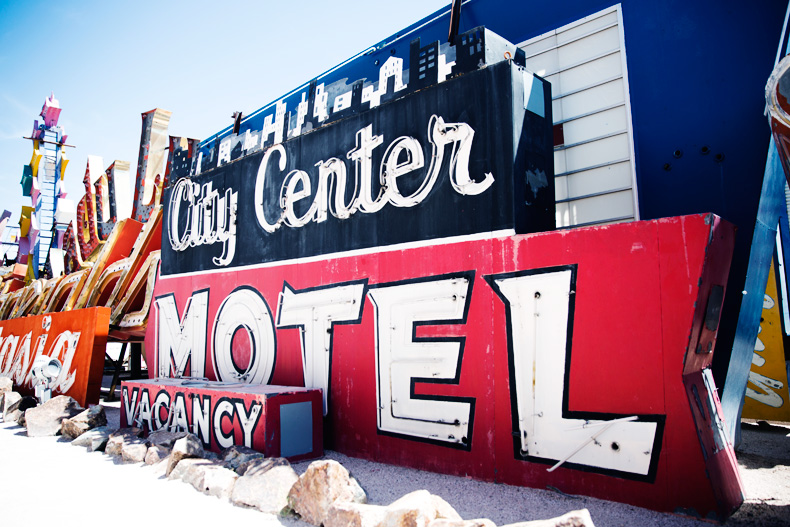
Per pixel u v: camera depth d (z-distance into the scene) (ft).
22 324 47.50
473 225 17.58
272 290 25.72
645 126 19.33
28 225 84.84
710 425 13.16
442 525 10.55
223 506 14.99
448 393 17.17
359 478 17.07
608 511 12.62
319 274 23.17
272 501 14.51
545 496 14.02
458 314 17.30
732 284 16.48
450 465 16.80
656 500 12.57
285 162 26.35
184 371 31.22
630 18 20.02
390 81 21.59
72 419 27.48
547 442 14.64
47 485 17.67
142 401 26.08
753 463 17.51
